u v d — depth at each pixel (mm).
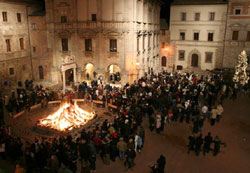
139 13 41781
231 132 23547
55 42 43375
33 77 46625
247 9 46969
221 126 24828
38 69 46156
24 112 28312
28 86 39875
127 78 40719
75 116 25641
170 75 43531
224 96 33562
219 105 25922
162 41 57156
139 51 42594
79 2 40344
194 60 54906
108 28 39812
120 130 20297
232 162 18625
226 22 49438
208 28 51500
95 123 25094
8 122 25547
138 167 17766
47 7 41719
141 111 25359
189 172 17297
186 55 55281
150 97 28859
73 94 33125
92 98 30375
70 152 16578
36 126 23688
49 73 45812
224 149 20484
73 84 39469
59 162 16156
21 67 43281
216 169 17688
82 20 41031
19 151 17219
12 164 17250
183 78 38750
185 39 54469
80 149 16453
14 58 41156
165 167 17828
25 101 29312
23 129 23672
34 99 30344
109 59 41469
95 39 40938
